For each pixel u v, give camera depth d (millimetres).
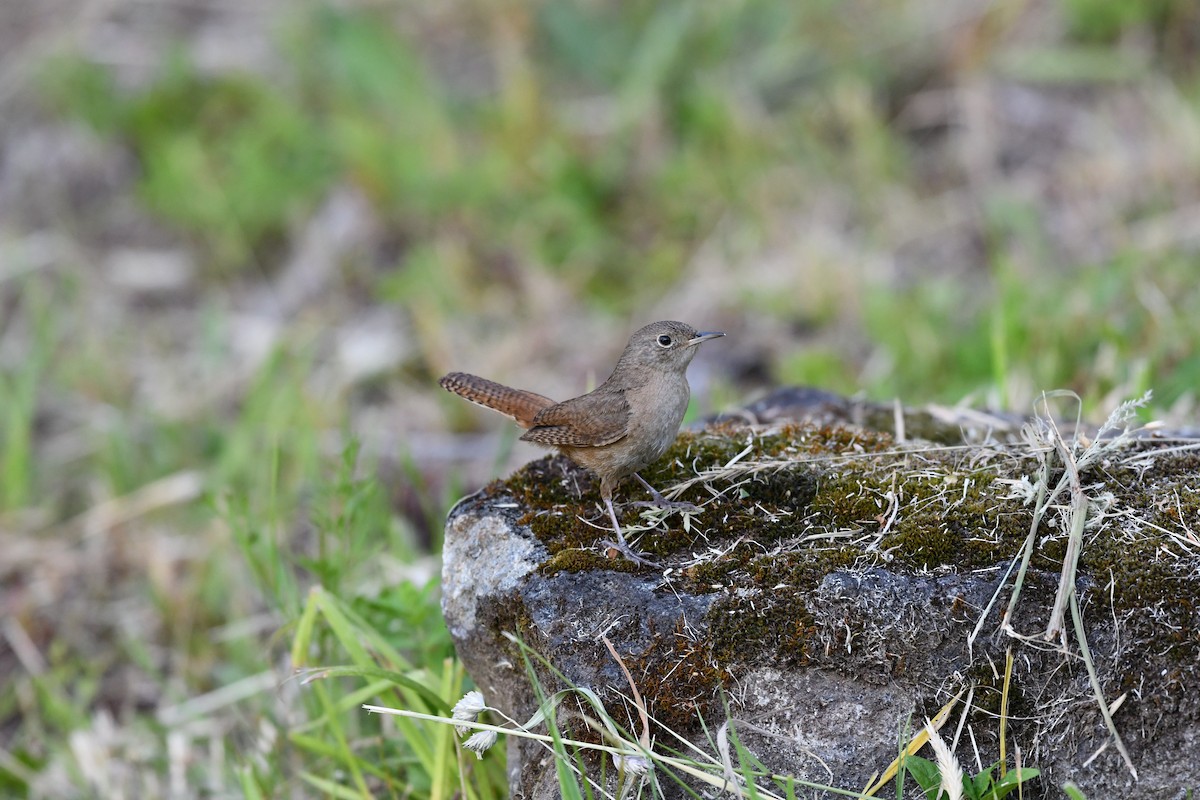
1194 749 5688
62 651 10484
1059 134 14773
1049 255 13133
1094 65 14906
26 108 17266
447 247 14555
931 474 6512
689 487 6805
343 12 17266
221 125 16828
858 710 5867
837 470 6684
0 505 11961
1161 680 5688
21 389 12742
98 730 9328
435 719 6141
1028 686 5793
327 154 16094
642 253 14609
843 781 5859
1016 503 6188
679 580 6105
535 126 15305
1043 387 10398
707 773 5711
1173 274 11516
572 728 6066
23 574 11352
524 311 14141
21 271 15383
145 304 15062
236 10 18781
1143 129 14367
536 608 6176
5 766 9070
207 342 13750
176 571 10984
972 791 5703
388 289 14477
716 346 13188
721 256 14211
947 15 16125
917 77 15758
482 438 12430
